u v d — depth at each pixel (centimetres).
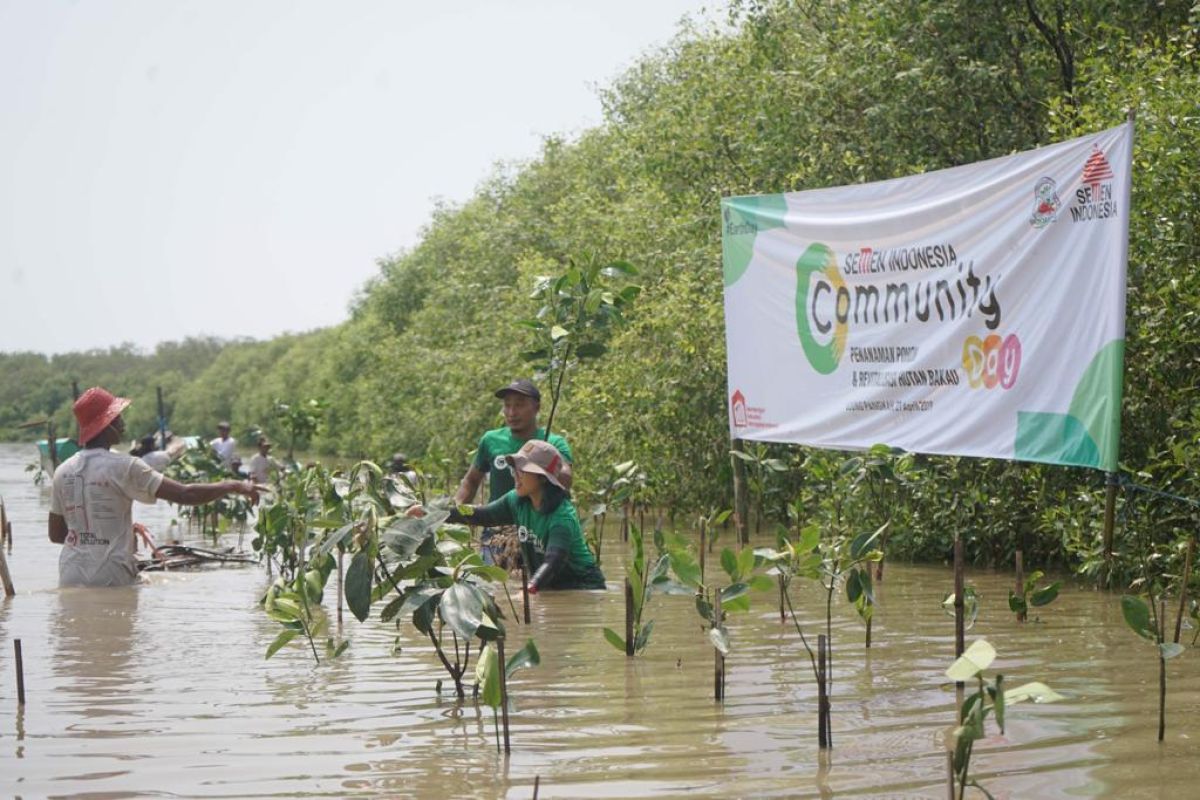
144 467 1004
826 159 1420
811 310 1073
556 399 1028
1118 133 804
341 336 5216
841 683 613
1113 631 757
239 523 1659
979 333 912
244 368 7450
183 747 502
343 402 4519
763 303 1131
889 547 1137
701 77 1764
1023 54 1328
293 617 668
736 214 1155
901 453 1016
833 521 1175
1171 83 948
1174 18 1230
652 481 1512
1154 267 930
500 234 3030
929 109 1303
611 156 2431
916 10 1326
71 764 479
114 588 997
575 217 2367
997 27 1294
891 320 994
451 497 912
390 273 4534
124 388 9031
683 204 1761
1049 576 1020
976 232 912
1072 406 834
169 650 721
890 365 996
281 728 532
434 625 810
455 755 488
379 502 689
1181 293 898
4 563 946
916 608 855
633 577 686
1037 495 1020
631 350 1644
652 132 1875
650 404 1582
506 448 997
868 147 1387
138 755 491
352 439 4344
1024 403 873
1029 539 1085
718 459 1553
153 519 1941
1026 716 544
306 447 4928
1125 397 940
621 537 1408
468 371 2589
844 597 895
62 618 847
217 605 908
